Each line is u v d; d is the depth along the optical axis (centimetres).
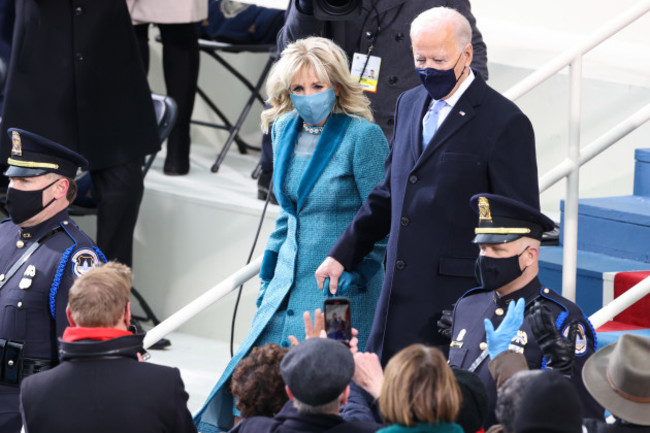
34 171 1444
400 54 1628
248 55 2653
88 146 1947
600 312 1426
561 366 1070
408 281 1292
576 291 1678
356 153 1393
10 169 1455
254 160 2603
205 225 2156
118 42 1964
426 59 1271
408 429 902
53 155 1460
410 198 1292
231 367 1410
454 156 1271
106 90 1956
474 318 1195
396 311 1298
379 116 1645
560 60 1488
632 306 1608
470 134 1271
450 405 897
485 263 1161
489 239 1151
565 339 1084
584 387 1095
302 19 1591
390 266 1313
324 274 1355
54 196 1463
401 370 903
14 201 1448
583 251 1784
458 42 1264
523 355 1070
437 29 1259
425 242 1284
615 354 977
